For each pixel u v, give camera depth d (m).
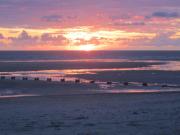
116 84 49.59
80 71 79.06
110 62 130.25
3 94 36.97
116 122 16.73
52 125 16.23
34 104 25.84
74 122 16.91
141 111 20.06
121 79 57.69
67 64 113.00
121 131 14.64
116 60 155.62
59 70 82.69
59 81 53.56
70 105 24.16
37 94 37.22
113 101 27.22
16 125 16.33
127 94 34.16
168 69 85.81
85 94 34.97
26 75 66.44
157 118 17.67
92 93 37.41
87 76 63.94
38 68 90.25
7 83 49.47
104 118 17.91
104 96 32.22
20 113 20.06
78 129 15.20
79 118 18.05
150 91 40.22
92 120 17.38
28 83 49.91
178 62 131.75
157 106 22.30
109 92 39.16
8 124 16.58
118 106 22.69
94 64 113.00
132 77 61.53
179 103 23.98
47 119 17.88
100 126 15.79
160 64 114.19
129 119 17.48
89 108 21.94
